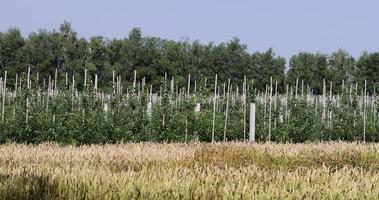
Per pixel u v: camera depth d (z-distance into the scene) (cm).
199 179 821
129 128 2212
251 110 2325
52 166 1008
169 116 2264
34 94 2288
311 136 2719
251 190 750
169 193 717
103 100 2355
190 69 8012
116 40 8125
